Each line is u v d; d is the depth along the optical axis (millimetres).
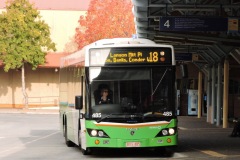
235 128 27156
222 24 23609
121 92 17734
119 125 17469
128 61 17922
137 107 17656
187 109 50000
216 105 38250
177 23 23938
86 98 17766
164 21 24000
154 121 17609
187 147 21750
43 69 71125
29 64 64250
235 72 45438
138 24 29734
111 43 18141
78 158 18484
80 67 19266
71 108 21828
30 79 71062
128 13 64188
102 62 17906
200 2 25109
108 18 64062
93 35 64000
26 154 20453
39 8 71625
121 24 64000
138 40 18484
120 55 17922
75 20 71500
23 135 31141
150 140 17531
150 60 17953
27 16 60688
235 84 45594
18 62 61094
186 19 23891
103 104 17625
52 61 67625
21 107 70250
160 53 18016
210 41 30828
